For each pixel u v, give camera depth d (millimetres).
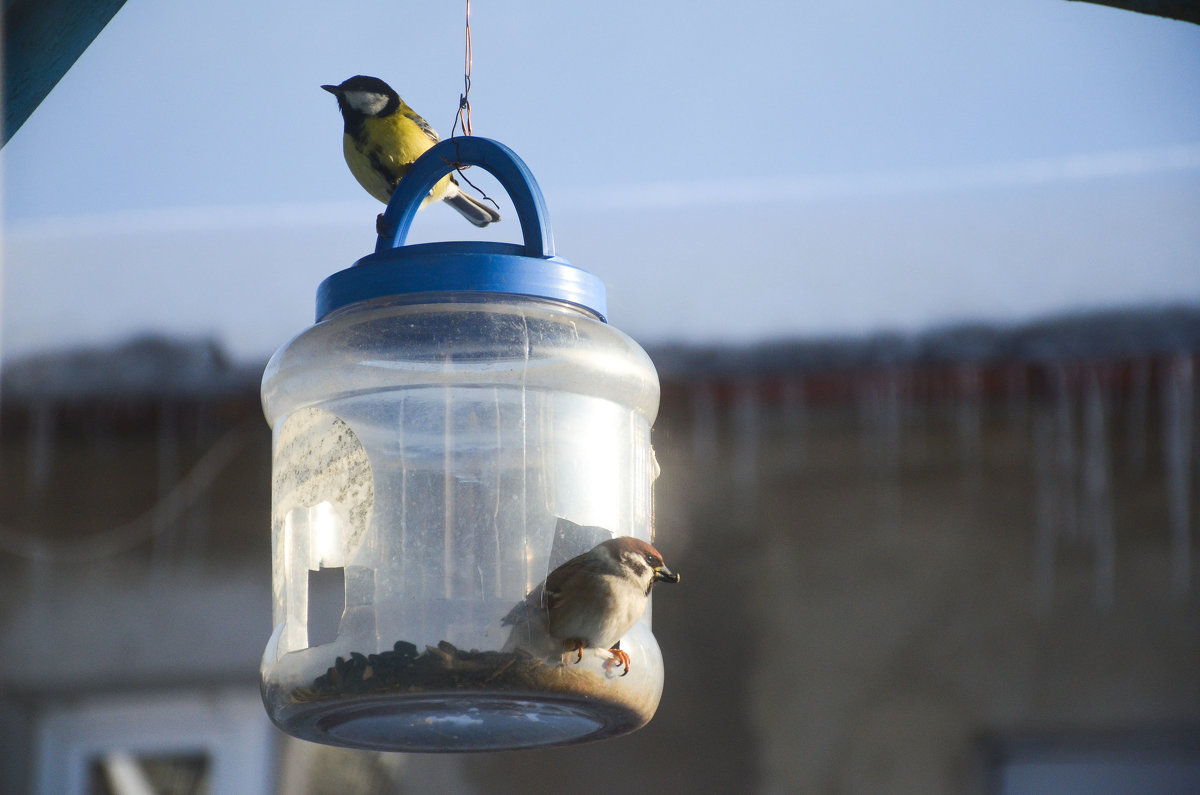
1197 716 9039
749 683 9336
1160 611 9148
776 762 9219
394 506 3211
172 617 9883
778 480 9461
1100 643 9188
